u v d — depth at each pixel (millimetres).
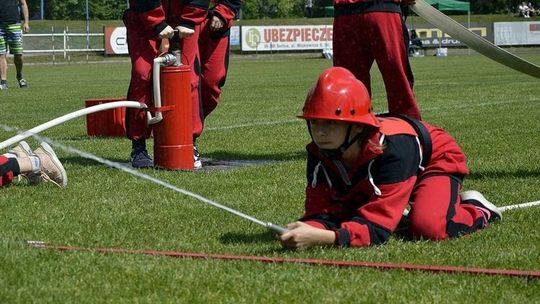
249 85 43750
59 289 7266
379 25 14305
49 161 12922
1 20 41656
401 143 9109
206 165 16109
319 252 8594
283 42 97438
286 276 7582
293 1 164625
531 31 100688
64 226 10156
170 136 15195
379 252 8648
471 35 12617
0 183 12742
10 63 77312
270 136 20688
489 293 7141
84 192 12555
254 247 9039
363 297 7027
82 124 24250
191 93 15625
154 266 7918
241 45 95562
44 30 103062
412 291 7191
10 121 25312
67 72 61625
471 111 26422
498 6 131375
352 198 9320
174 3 15633
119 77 53344
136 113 15672
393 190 9023
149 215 10875
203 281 7457
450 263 8289
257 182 13680
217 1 16812
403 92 14688
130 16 15922
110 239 9461
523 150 17266
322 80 8766
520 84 40375
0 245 8680
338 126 8750
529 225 10117
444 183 9672
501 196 12242
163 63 15102
